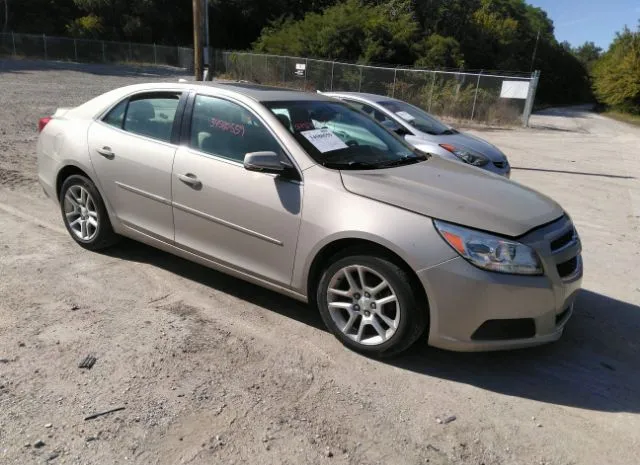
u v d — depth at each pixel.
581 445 2.81
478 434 2.85
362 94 8.86
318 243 3.48
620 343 3.97
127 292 4.21
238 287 4.44
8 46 41.69
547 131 23.75
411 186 3.52
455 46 36.59
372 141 4.30
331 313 3.58
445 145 7.75
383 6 40.41
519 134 21.52
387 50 35.09
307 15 39.22
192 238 4.15
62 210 5.07
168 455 2.54
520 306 3.16
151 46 47.44
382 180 3.54
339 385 3.18
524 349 3.77
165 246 4.38
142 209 4.41
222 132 4.01
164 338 3.57
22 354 3.27
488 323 3.19
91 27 48.88
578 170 12.45
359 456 2.63
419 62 34.97
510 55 47.81
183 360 3.33
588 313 4.46
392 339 3.34
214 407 2.91
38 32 49.25
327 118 4.26
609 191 10.06
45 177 5.16
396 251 3.19
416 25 36.53
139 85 4.64
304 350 3.54
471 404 3.10
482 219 3.23
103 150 4.57
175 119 4.25
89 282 4.34
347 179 3.52
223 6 53.31
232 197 3.83
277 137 3.78
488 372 3.45
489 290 3.10
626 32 48.59
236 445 2.64
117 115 4.67
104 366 3.21
